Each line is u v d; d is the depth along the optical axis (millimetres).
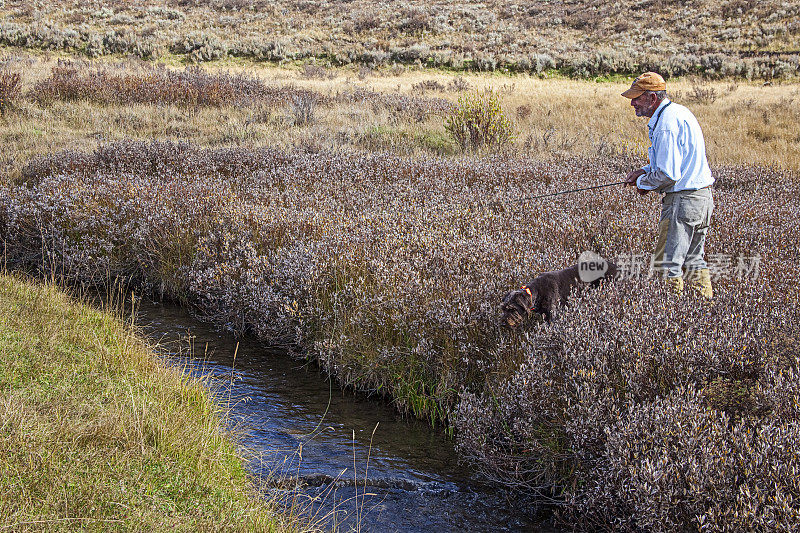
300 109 16328
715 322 4082
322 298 5852
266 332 6039
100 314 5508
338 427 4621
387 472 4000
